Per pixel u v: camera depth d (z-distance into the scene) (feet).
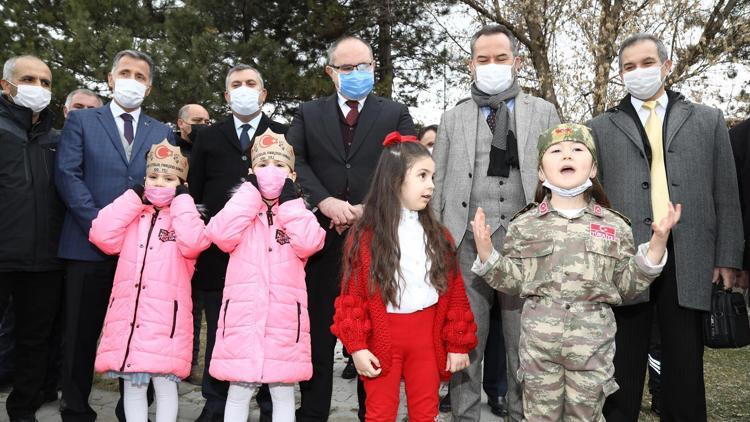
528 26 32.35
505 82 10.55
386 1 38.88
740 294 9.64
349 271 8.98
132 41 31.37
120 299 10.19
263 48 33.55
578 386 8.27
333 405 14.07
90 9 34.32
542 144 9.00
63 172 11.07
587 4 27.30
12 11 36.09
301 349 9.62
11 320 14.52
